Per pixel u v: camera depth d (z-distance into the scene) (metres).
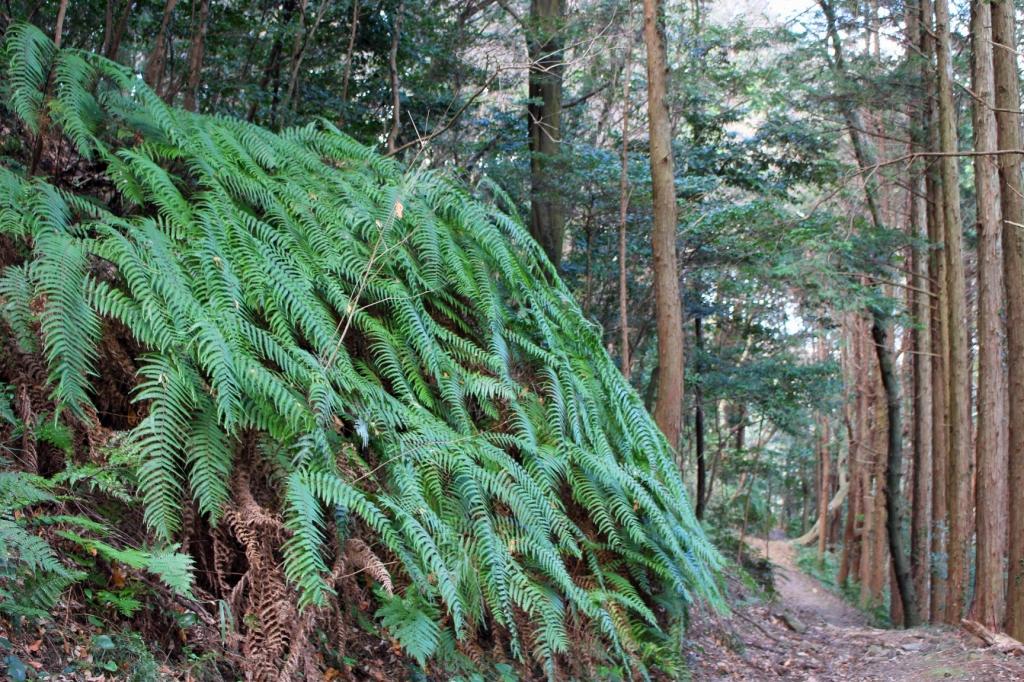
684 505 6.33
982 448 9.45
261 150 5.39
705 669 6.54
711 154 13.70
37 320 3.27
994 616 9.22
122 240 3.55
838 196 12.49
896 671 7.34
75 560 2.87
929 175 13.07
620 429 6.27
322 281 4.67
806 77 12.90
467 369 5.46
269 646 3.10
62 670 2.46
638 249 13.39
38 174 4.23
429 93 12.20
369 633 3.83
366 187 5.66
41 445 3.25
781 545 30.53
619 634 5.01
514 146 13.51
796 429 18.75
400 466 3.94
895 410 15.12
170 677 2.76
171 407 3.20
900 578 15.00
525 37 11.77
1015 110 8.32
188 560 2.85
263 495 3.59
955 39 12.84
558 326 6.47
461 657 4.01
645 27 8.45
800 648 8.65
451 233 5.98
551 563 4.43
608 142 15.71
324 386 3.74
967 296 18.42
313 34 10.08
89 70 4.48
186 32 10.33
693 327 16.94
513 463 4.70
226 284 3.93
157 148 4.64
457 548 3.95
